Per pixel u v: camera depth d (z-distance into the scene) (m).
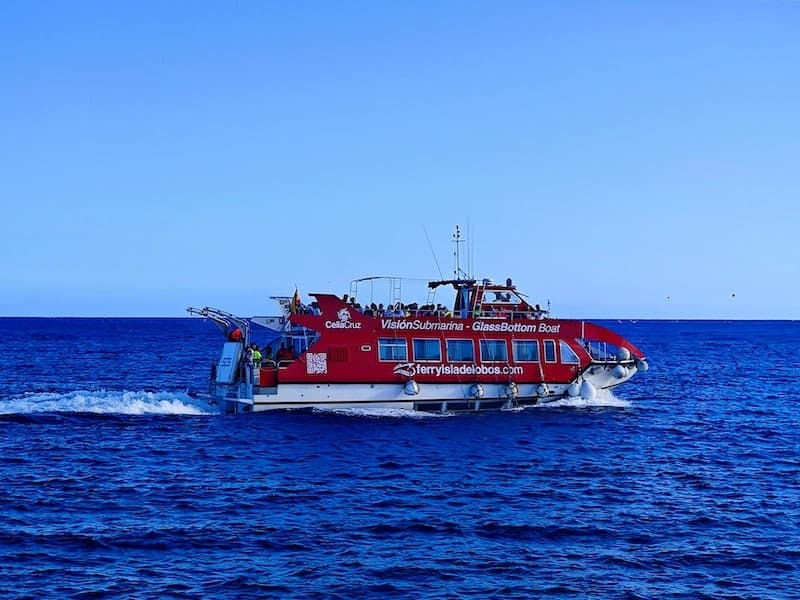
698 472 36.75
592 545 26.00
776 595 22.27
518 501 31.14
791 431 49.28
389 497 31.47
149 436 43.12
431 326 50.19
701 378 89.19
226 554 24.64
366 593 21.97
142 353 128.75
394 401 49.47
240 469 36.00
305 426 45.62
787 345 189.88
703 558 24.91
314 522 27.98
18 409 50.03
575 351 53.38
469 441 42.91
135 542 25.55
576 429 47.00
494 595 22.02
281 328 50.81
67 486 32.56
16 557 24.05
